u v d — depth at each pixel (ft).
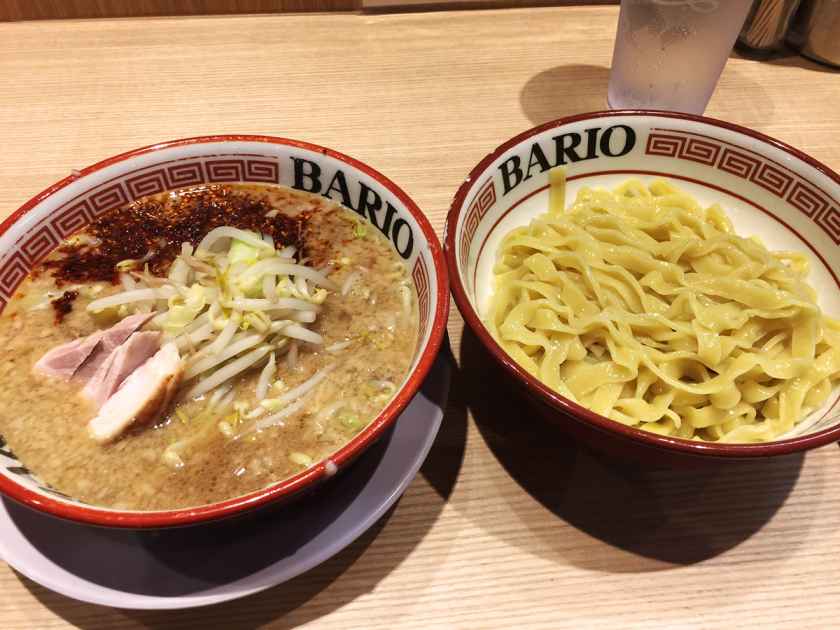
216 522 0.78
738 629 0.93
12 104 1.65
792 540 1.02
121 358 0.99
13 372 1.02
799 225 1.25
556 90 1.78
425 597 0.95
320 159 1.20
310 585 0.96
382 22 1.96
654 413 1.05
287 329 1.05
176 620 0.92
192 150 1.21
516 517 1.04
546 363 1.09
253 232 1.19
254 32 1.91
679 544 1.01
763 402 1.09
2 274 1.08
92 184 1.16
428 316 0.99
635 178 1.37
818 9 1.79
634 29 1.52
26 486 0.79
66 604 0.93
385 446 1.00
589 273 1.17
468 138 1.63
